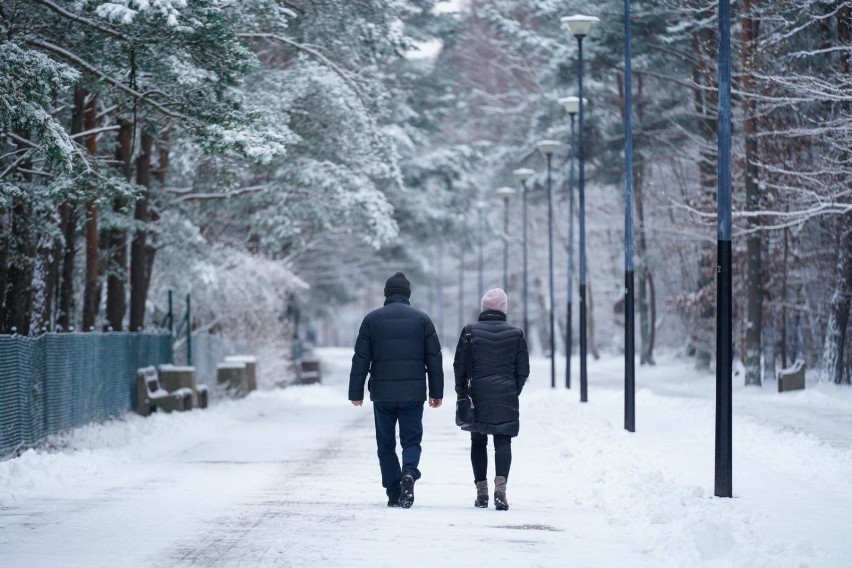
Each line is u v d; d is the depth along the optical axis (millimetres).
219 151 24984
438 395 17750
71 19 24766
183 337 49312
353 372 17750
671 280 81188
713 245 60469
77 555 13625
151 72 25562
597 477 20156
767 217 49844
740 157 54750
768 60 42188
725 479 17781
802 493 18188
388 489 17938
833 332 50156
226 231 71375
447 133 103250
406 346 17719
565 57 64312
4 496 18844
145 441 29094
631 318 30328
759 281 52281
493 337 17344
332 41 40906
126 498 18797
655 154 67812
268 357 63375
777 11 41594
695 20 52562
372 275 94250
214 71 25281
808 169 45031
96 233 37094
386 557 13492
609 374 77688
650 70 62844
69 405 29578
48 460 22797
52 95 30234
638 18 58719
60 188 26531
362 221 42031
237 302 60156
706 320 67562
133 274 41594
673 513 15555
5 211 28406
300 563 13109
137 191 28188
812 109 44156
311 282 91438
